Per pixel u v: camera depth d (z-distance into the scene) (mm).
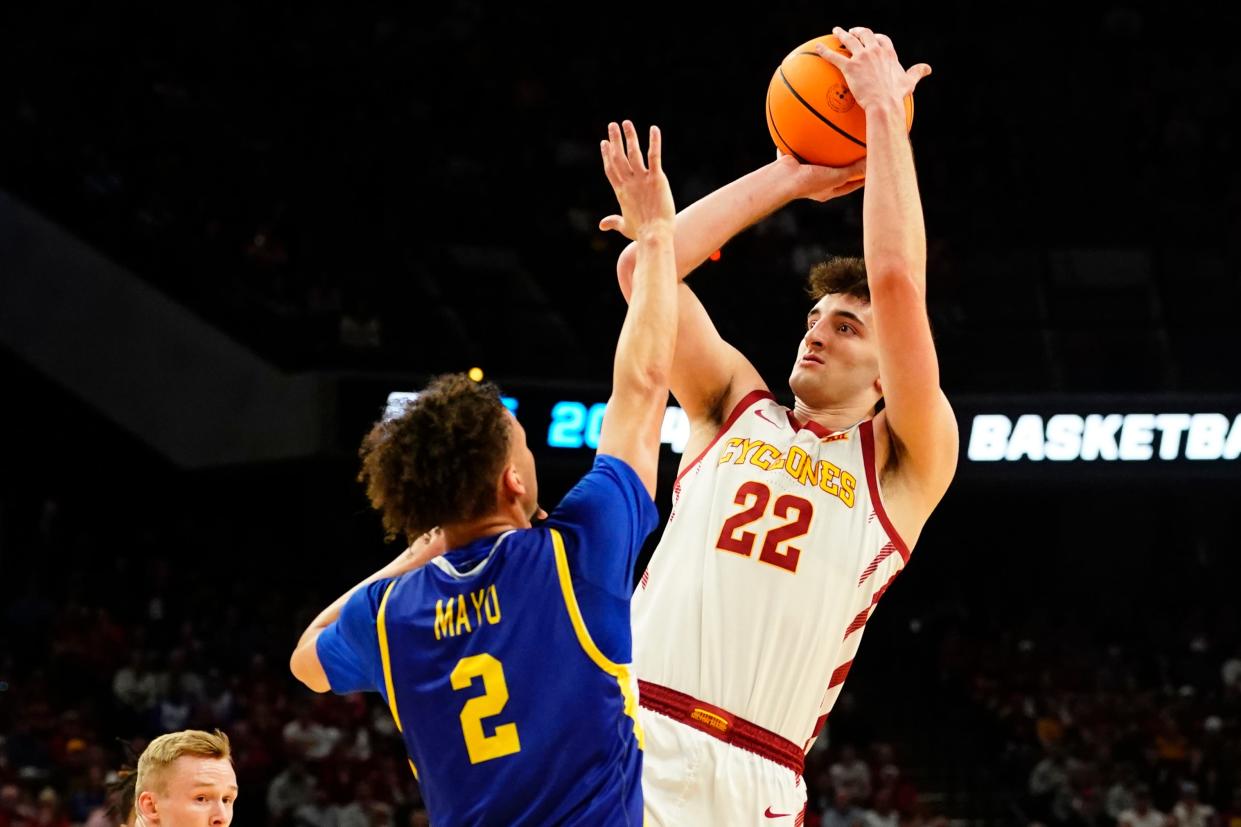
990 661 20859
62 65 22125
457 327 19781
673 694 3537
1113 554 23266
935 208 22719
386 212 21531
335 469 19422
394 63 23859
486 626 2951
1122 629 22234
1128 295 21391
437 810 2982
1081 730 18844
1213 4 25469
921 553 23391
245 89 23031
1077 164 23422
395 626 3051
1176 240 22266
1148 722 18984
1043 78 24672
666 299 3271
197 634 18594
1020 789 18109
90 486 21609
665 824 3445
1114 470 19172
